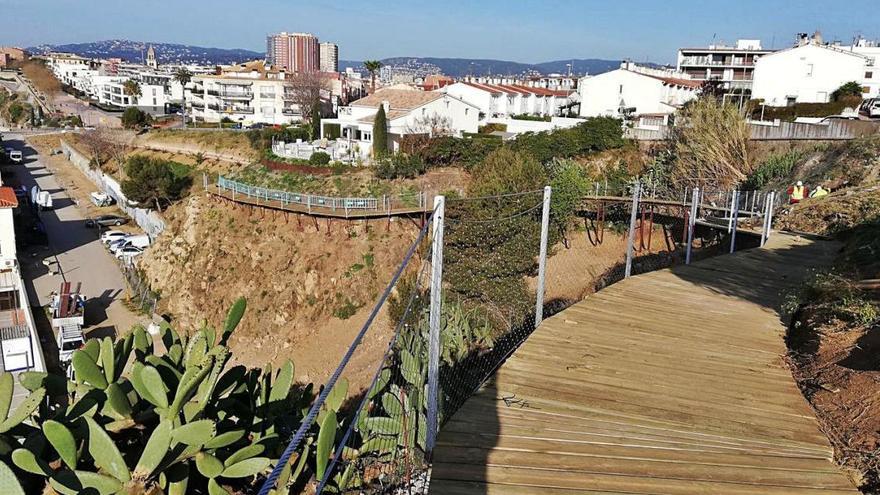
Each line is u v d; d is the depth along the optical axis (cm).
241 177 3728
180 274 3120
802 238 1481
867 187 1830
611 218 2611
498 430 520
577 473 461
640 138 3347
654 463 478
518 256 1944
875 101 3884
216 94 7694
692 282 1037
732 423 544
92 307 2997
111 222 4366
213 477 405
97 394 436
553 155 3142
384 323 2408
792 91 4572
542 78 7881
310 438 463
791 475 466
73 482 358
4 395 379
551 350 697
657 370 655
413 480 481
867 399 555
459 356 1020
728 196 2392
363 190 3177
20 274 3162
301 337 2603
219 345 445
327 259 2783
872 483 458
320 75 7731
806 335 749
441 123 4109
